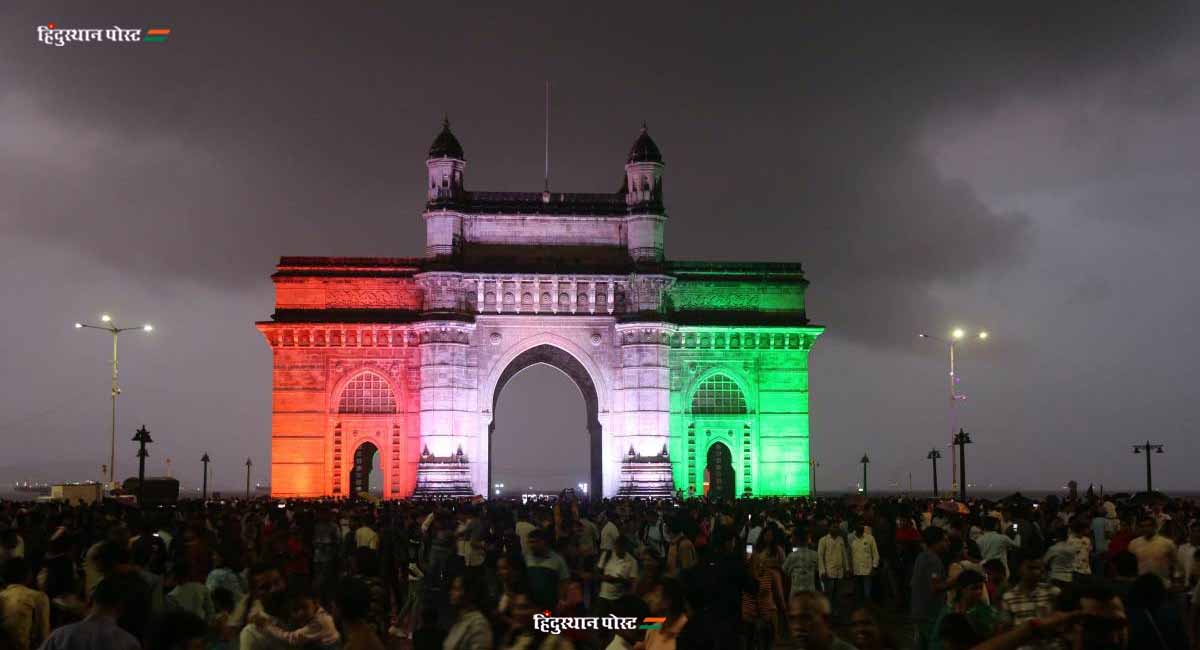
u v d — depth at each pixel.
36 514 43.25
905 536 45.16
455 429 90.75
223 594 24.31
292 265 94.56
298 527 42.75
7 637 21.41
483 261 94.62
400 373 93.56
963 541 33.31
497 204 95.06
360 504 66.94
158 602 23.98
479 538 45.34
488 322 93.69
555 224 95.88
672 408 96.19
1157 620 20.69
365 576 27.22
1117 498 65.69
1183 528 40.53
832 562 40.91
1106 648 17.69
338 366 93.38
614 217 96.19
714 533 42.88
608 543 43.50
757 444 96.88
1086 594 18.02
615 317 94.69
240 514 58.19
